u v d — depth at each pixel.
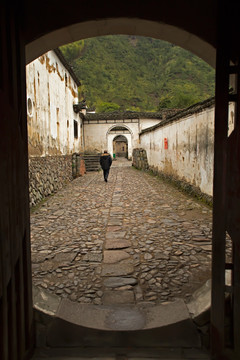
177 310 2.45
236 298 1.85
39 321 2.28
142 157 18.02
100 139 23.28
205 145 7.25
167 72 73.44
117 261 3.74
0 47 1.55
